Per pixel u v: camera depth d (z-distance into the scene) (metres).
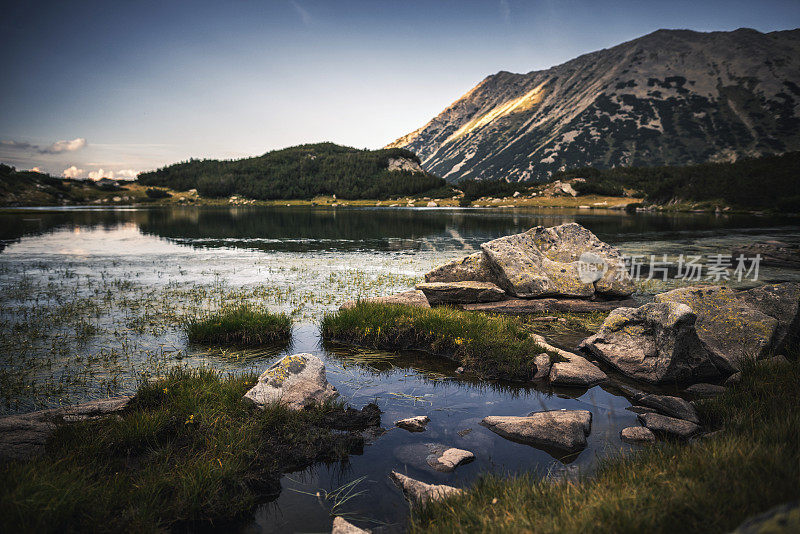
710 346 9.16
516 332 10.65
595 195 149.62
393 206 175.00
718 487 3.33
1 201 163.88
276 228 56.38
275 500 4.86
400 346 10.76
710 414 6.83
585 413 6.74
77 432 5.77
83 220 73.19
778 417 5.47
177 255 28.95
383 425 6.73
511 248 16.27
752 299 10.69
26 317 13.09
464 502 4.24
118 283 18.61
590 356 10.20
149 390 7.11
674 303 8.81
